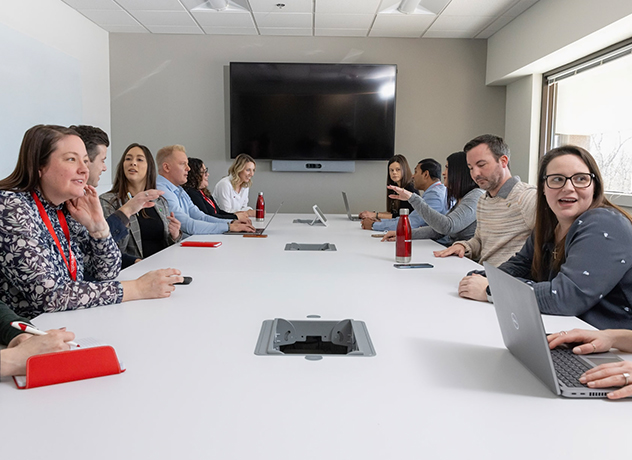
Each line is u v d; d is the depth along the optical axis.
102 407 0.81
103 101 5.92
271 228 3.74
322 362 1.01
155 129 6.15
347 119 6.11
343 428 0.75
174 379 0.92
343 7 5.09
